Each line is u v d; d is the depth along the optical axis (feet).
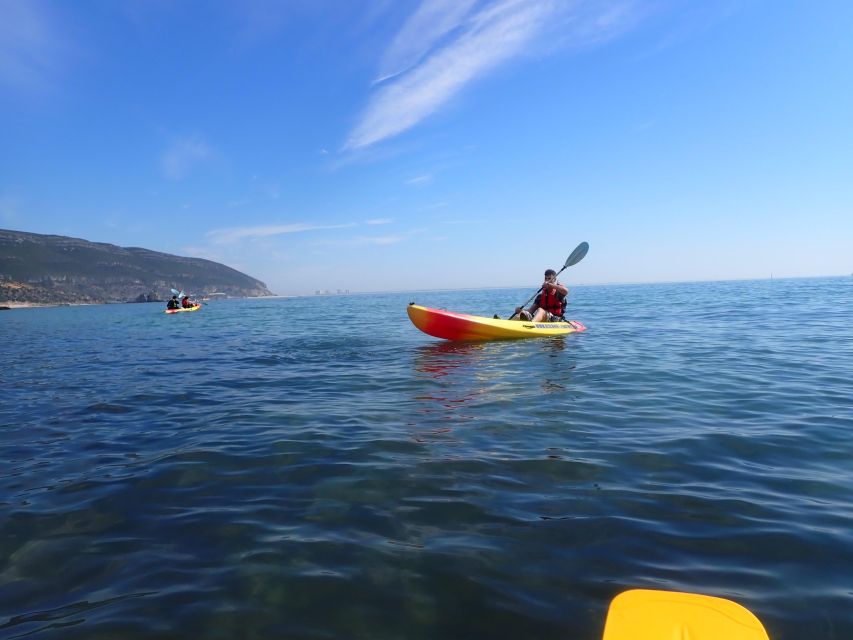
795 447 11.44
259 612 5.96
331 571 6.77
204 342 40.75
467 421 14.12
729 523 7.88
